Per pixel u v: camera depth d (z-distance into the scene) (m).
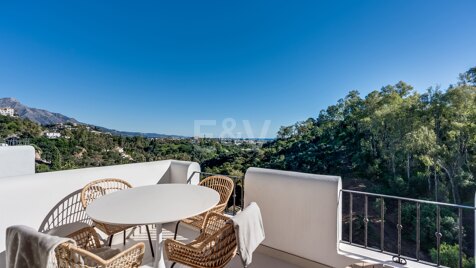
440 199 12.04
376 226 10.90
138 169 3.02
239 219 1.49
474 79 11.90
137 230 2.98
